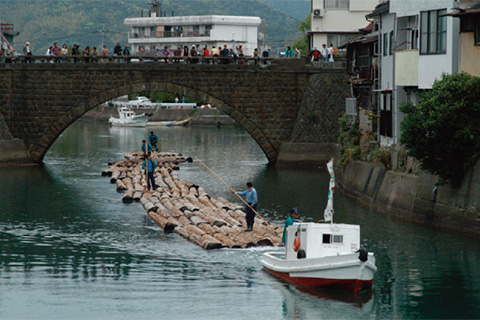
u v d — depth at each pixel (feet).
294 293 96.02
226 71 241.96
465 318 86.48
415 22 150.51
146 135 413.59
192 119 510.99
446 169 127.95
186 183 192.54
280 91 244.42
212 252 117.60
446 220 130.93
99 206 165.07
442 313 88.33
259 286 99.19
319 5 325.62
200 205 154.92
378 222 140.26
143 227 139.85
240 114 243.81
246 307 90.63
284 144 244.42
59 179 214.48
